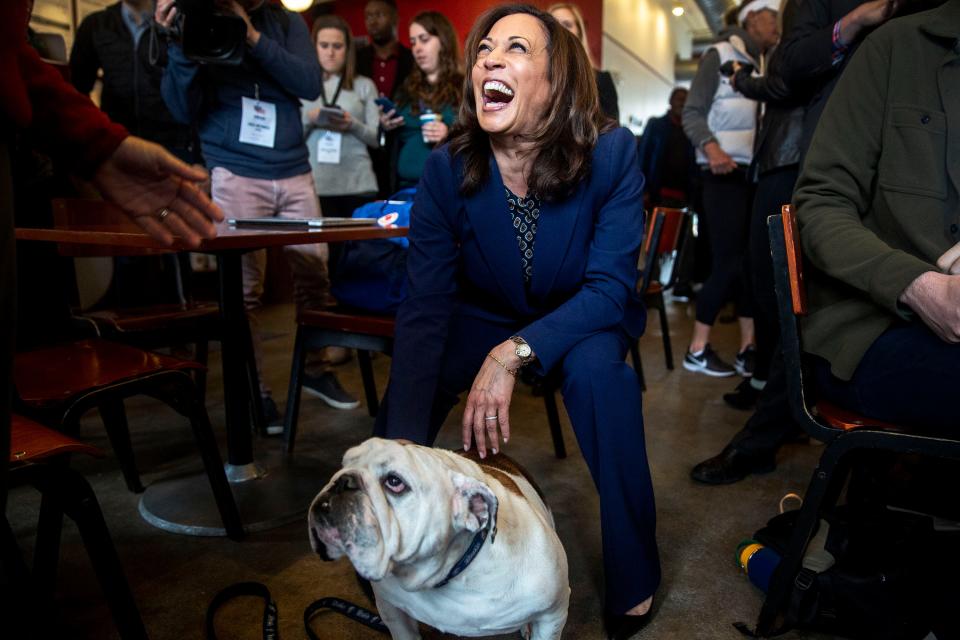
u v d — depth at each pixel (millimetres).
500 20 1468
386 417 1541
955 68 1405
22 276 2203
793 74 2240
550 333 1452
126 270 3791
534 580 1165
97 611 1580
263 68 2576
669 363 3900
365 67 4363
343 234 1987
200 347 2699
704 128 3518
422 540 1009
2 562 1136
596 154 1529
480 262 1636
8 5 615
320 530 947
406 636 1288
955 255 1241
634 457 1457
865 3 1991
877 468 1592
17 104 619
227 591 1563
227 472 2211
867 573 1392
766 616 1469
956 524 1577
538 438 2771
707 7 12180
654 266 3549
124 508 2109
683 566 1796
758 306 2762
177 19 2215
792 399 1399
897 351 1291
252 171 2680
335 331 2375
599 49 8398
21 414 1503
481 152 1535
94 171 899
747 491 2264
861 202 1521
